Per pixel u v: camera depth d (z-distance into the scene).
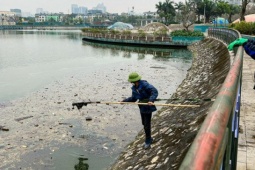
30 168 7.49
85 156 8.08
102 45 50.06
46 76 20.70
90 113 11.67
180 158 5.88
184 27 64.06
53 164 7.67
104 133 9.62
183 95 13.20
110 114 11.49
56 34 95.50
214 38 29.94
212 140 0.83
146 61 29.00
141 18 145.62
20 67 25.28
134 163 6.88
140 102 6.30
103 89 16.19
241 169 3.23
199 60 23.88
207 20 80.56
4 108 12.57
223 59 15.35
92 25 144.62
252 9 56.81
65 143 8.93
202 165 0.70
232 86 1.52
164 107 11.56
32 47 46.28
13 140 9.19
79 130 9.92
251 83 8.05
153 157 6.66
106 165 7.51
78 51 40.09
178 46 42.66
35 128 10.17
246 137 4.19
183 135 6.95
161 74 21.31
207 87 11.94
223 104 1.15
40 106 12.83
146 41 45.28
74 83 18.00
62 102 13.44
